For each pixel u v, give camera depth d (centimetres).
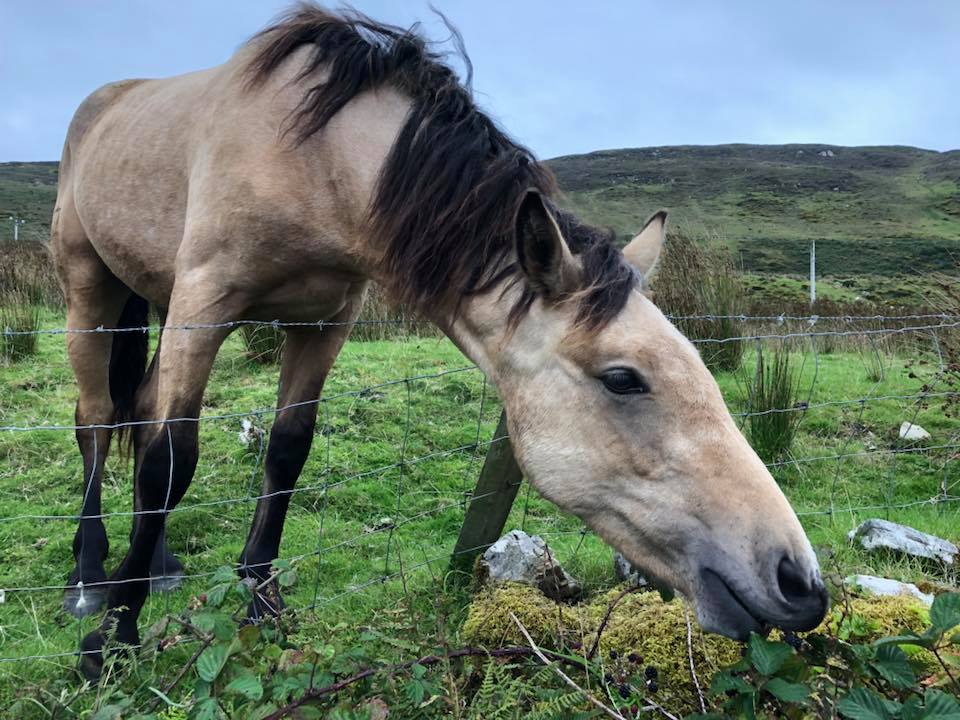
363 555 336
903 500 396
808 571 149
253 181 248
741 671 151
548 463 185
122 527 365
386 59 248
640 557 175
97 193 319
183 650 233
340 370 595
